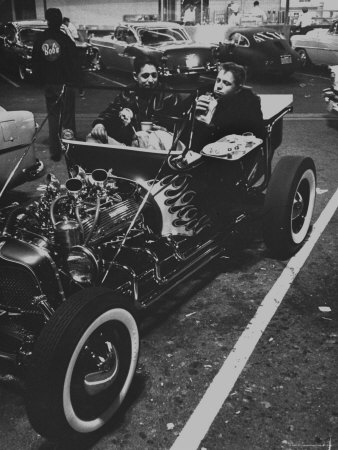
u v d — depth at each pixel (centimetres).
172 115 369
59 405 238
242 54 1391
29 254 269
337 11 2602
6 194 601
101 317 249
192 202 365
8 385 276
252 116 420
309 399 290
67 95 387
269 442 262
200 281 416
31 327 291
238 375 310
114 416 280
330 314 371
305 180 455
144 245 344
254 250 470
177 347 336
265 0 2727
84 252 270
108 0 2823
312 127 912
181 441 264
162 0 2806
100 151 359
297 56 1426
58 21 687
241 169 421
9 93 1262
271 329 353
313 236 496
